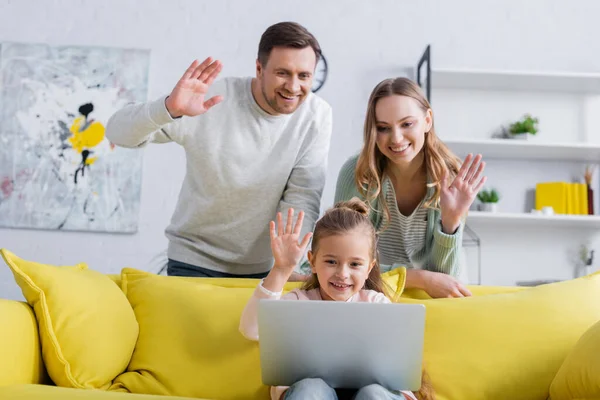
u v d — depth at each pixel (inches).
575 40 155.8
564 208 144.7
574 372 51.8
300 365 49.3
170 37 152.6
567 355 57.7
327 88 152.1
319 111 80.5
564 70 154.9
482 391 57.2
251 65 152.4
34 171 148.1
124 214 147.9
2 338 49.7
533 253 150.7
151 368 59.2
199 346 59.6
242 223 79.9
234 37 153.0
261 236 80.9
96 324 56.7
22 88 149.9
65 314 55.5
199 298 62.9
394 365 48.8
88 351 55.3
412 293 68.0
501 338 59.2
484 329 59.7
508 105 154.7
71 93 149.9
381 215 74.2
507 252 150.6
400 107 68.5
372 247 59.8
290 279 71.3
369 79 152.7
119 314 60.0
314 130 79.8
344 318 47.8
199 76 69.2
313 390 46.2
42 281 55.8
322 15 154.1
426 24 154.8
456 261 69.6
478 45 154.6
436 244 68.6
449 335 59.7
